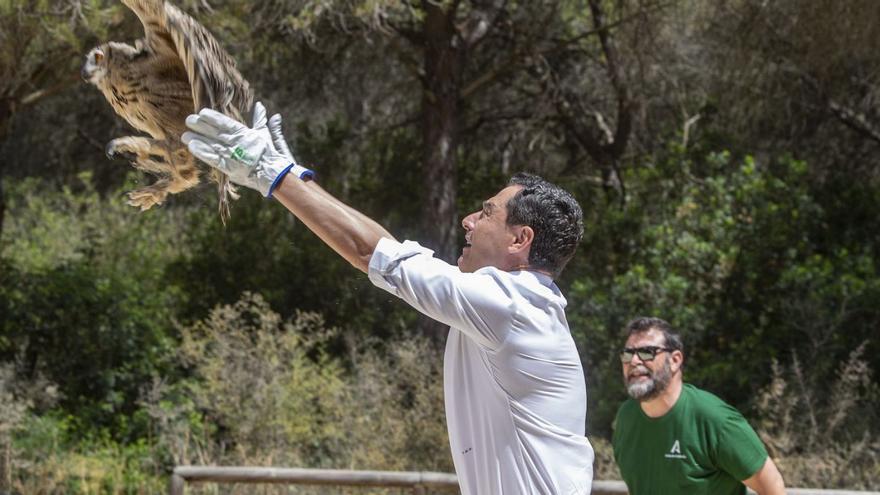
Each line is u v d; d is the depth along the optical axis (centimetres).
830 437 1538
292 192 395
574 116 2712
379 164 2634
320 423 1717
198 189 438
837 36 2069
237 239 2486
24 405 1695
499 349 405
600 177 2741
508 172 2770
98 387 1944
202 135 391
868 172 2561
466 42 2400
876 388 1766
